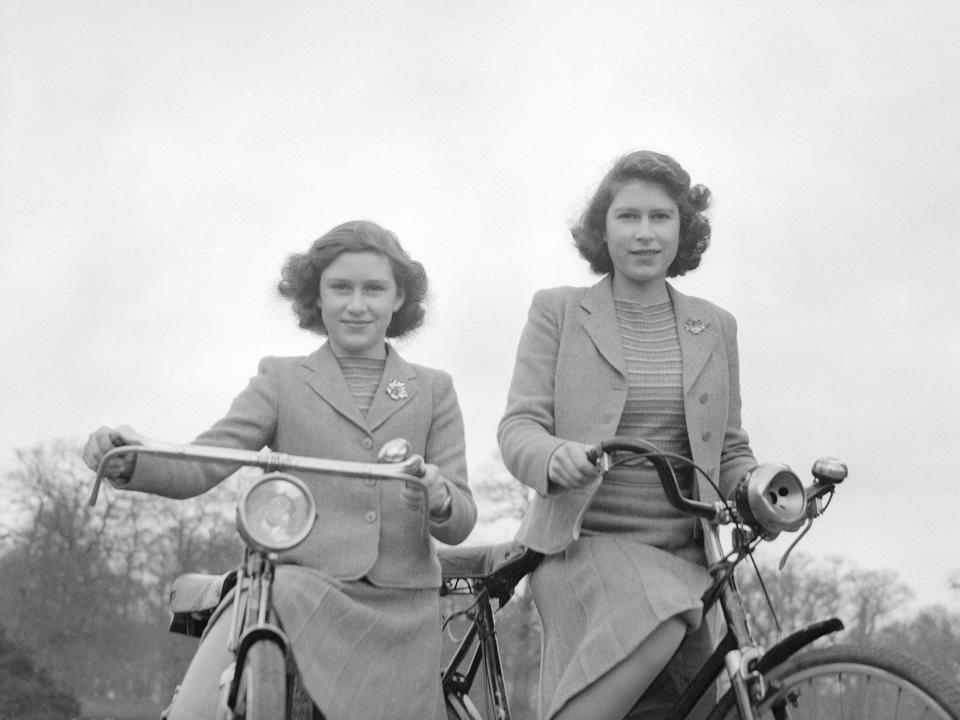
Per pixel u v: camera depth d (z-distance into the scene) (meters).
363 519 3.23
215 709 2.89
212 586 3.14
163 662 33.66
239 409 3.35
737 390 3.65
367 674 3.05
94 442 2.82
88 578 33.06
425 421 3.44
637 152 3.58
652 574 3.20
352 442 3.33
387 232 3.52
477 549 3.70
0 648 23.92
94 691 33.09
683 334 3.51
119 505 33.34
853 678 2.66
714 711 2.89
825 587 21.62
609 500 3.36
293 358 3.46
